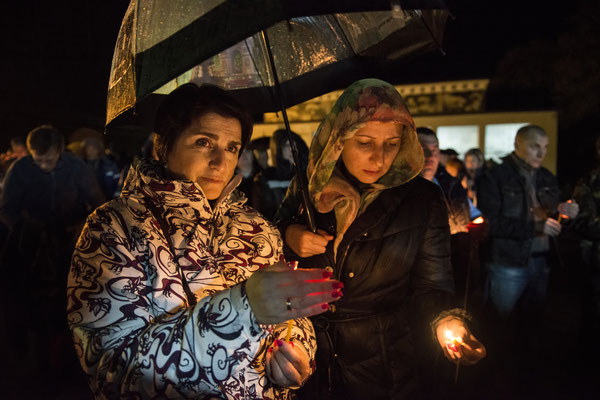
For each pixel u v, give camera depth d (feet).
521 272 12.83
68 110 42.27
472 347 5.35
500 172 12.94
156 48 4.08
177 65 3.92
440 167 12.58
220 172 4.41
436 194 6.25
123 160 29.53
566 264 28.58
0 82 37.73
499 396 12.16
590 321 14.69
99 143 21.93
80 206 13.08
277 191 13.87
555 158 42.55
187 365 3.57
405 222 6.01
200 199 4.31
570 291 23.15
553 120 42.09
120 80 4.44
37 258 12.41
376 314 6.14
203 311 3.65
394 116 5.51
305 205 5.75
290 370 4.39
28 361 14.10
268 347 4.54
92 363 3.76
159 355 3.59
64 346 12.95
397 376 6.13
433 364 9.01
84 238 3.97
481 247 13.29
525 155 12.80
